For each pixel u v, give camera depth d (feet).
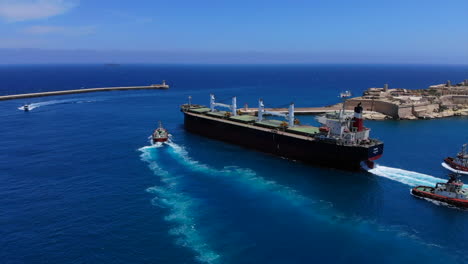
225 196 237.45
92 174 281.13
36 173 282.56
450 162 303.48
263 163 316.19
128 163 311.47
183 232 188.03
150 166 303.27
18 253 167.84
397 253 170.40
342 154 288.71
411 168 299.38
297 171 291.99
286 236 185.16
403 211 215.51
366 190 248.73
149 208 217.36
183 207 219.00
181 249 171.63
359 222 201.16
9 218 203.10
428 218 206.39
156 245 175.11
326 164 303.07
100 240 179.52
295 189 250.57
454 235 187.32
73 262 160.66
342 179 271.69
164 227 193.26
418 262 163.22
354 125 303.27
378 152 287.89
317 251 171.32
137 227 193.36
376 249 173.58
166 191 245.24
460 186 226.58
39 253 167.84
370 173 285.43
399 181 266.57
